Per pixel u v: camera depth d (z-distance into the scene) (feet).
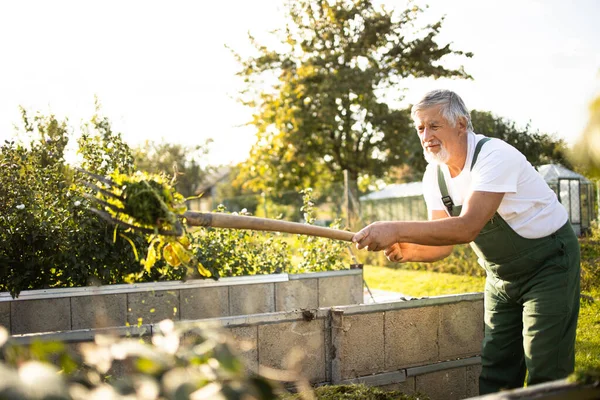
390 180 74.49
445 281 30.25
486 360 9.86
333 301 15.99
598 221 37.91
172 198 7.32
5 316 12.45
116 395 3.39
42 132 19.65
